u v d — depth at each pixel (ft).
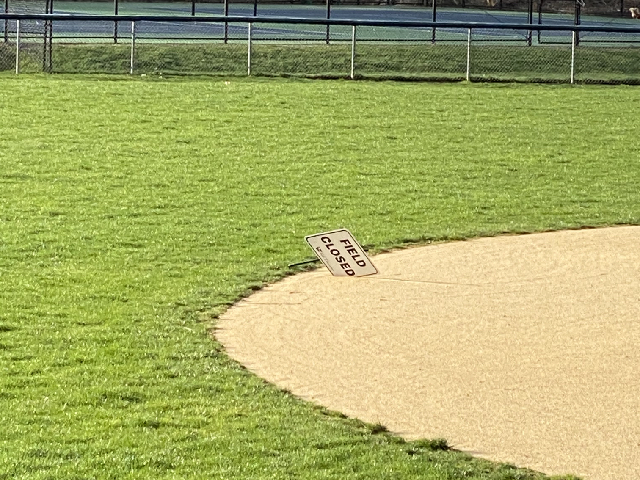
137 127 81.66
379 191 65.92
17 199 61.21
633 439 30.63
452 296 44.50
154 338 38.81
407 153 76.79
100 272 47.75
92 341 38.24
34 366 35.47
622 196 66.59
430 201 63.93
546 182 69.92
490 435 30.83
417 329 40.04
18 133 78.38
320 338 39.09
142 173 68.54
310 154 75.41
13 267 48.08
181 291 45.19
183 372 35.40
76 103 88.89
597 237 55.93
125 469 28.17
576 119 90.63
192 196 63.26
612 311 42.57
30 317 40.83
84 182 65.77
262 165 71.77
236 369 35.88
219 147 76.48
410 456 29.37
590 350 37.93
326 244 47.80
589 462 29.17
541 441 30.45
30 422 31.01
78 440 29.86
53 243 52.42
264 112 88.33
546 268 49.29
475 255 51.80
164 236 54.49
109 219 57.52
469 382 34.81
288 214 59.98
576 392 34.01
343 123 85.61
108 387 33.81
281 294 45.01
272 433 30.66
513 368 36.06
